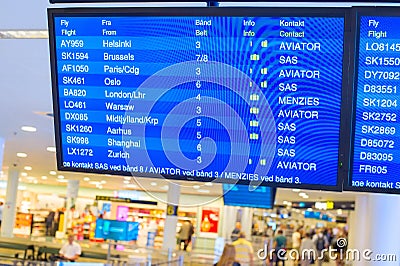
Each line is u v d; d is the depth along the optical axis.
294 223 28.52
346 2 2.11
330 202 20.56
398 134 2.25
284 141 2.33
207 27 2.31
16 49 5.36
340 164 2.29
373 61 2.24
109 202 29.09
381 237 9.21
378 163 2.28
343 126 2.27
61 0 2.28
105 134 2.47
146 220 28.66
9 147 13.36
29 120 9.41
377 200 9.28
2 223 19.95
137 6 2.39
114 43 2.40
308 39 2.25
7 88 7.19
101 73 2.43
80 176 20.38
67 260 14.09
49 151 13.12
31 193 30.48
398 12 2.17
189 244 23.47
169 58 2.37
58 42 2.45
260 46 2.29
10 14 3.98
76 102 2.48
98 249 14.77
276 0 2.16
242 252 11.05
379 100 2.25
